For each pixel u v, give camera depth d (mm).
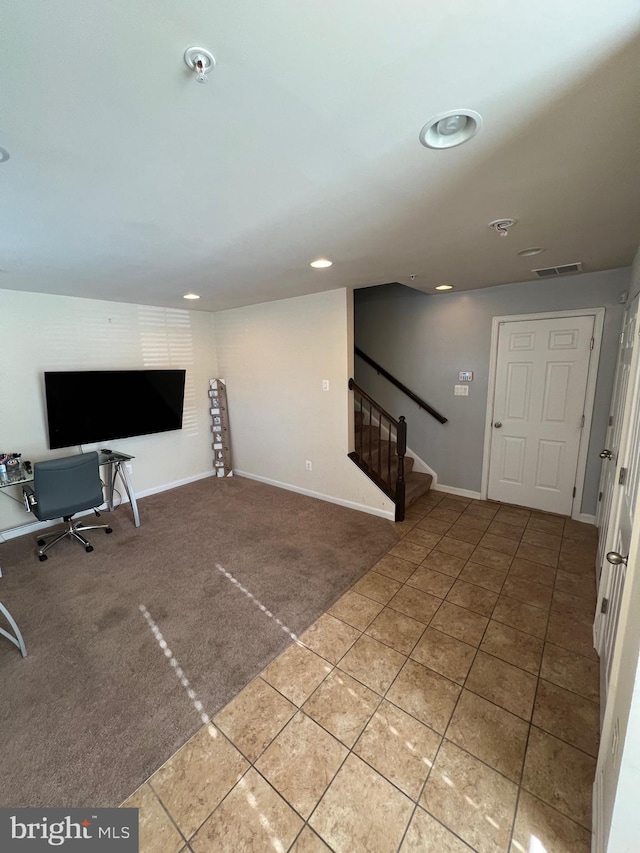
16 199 1434
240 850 1187
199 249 2123
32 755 1486
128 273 2643
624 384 2205
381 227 1839
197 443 4918
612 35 756
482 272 2898
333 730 1556
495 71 857
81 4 663
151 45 760
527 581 2543
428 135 1097
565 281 3168
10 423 3305
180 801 1321
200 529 3486
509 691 1719
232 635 2111
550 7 694
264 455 4668
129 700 1721
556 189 1456
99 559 2982
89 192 1399
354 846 1187
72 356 3635
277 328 4117
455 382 3961
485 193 1491
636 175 1353
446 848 1177
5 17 684
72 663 1943
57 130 1021
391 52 795
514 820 1244
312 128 1054
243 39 751
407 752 1464
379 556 2914
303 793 1333
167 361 4438
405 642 2023
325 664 1894
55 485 3014
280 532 3375
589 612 2227
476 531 3275
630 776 917
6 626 2230
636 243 2172
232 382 4820
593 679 1773
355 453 3869
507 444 3744
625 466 1757
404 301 4168
